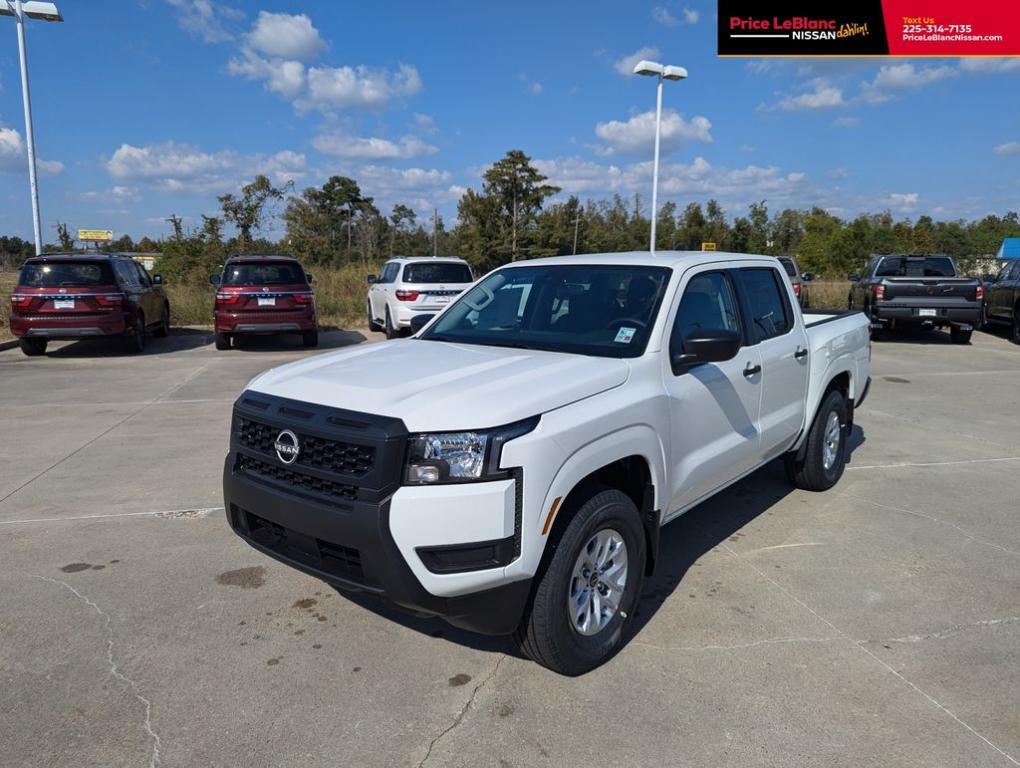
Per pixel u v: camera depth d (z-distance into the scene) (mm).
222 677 3203
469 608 2873
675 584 4137
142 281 15578
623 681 3184
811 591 4051
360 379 3305
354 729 2855
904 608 3852
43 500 5496
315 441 3037
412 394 3049
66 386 10359
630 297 3961
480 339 4184
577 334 3912
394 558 2793
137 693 3076
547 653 3082
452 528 2764
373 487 2820
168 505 5391
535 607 3021
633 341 3697
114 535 4805
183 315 19781
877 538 4824
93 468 6320
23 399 9398
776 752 2721
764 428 4676
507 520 2801
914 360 13312
